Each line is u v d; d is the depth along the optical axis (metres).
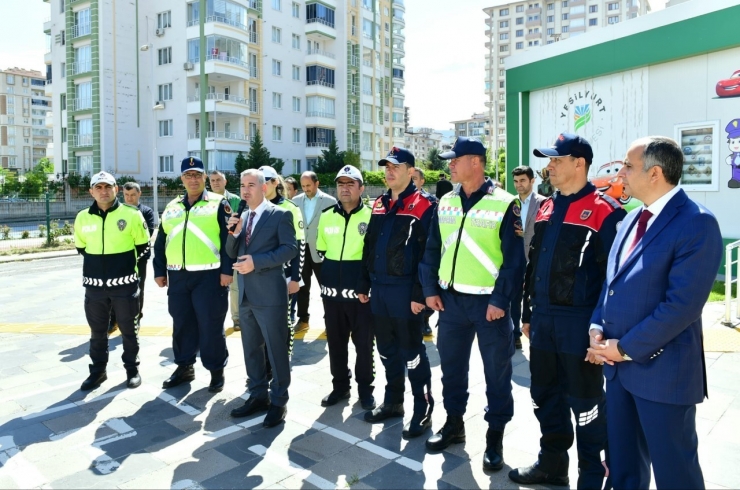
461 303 3.75
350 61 46.69
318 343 6.58
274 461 3.69
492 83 97.19
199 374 5.53
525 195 6.01
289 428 4.23
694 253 2.43
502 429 3.67
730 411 4.34
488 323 3.67
